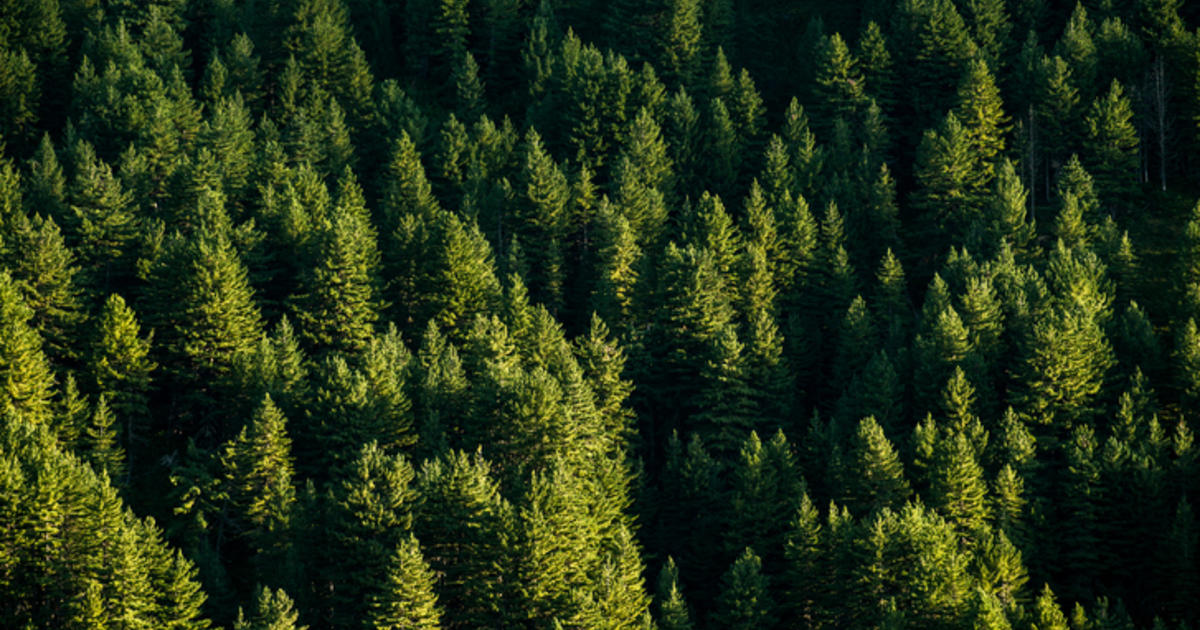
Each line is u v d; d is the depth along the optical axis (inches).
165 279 3937.0
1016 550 3277.6
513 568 3166.8
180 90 5201.8
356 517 3248.0
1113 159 5059.1
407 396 3764.8
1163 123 5290.4
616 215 4618.6
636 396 4197.8
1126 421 3690.9
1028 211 5083.7
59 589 2977.4
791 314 4471.0
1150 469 3523.6
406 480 3302.2
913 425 3969.0
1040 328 3870.6
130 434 3801.7
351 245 4126.5
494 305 4293.8
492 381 3646.7
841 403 3998.5
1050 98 5196.9
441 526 3272.6
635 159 5083.7
